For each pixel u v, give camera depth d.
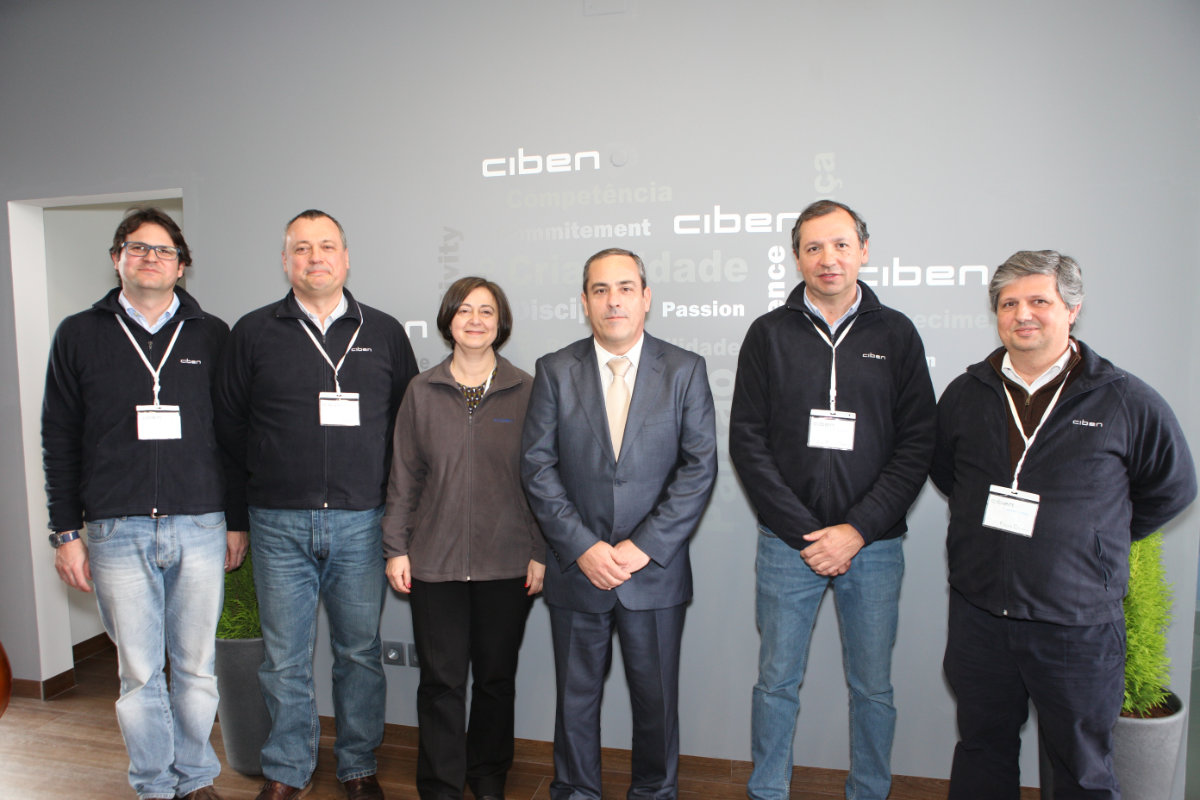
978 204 2.20
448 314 2.05
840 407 1.89
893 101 2.24
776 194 2.32
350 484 2.11
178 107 2.76
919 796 2.25
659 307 2.43
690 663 2.45
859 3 2.24
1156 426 1.58
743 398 2.01
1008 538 1.65
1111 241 2.13
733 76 2.33
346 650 2.20
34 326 3.02
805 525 1.86
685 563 1.97
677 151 2.38
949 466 1.92
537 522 2.01
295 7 2.64
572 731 1.98
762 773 2.06
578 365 1.97
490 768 2.10
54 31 2.87
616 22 2.40
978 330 2.23
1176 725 1.84
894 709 2.02
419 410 2.06
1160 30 2.07
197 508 2.10
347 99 2.62
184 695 2.14
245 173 2.71
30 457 2.98
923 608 2.31
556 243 2.49
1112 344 2.15
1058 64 2.14
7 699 2.30
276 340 2.10
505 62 2.49
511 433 2.06
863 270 2.28
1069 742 1.64
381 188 2.61
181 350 2.11
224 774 2.41
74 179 2.88
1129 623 1.88
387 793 2.29
